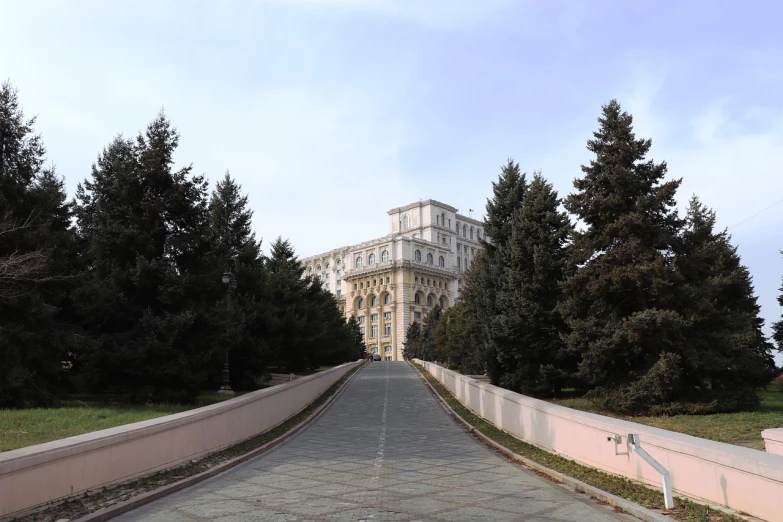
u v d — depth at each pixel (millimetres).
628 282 15875
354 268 122312
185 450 10969
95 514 6926
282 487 9156
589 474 9469
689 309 15500
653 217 16359
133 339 17188
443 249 123250
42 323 16797
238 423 14211
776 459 5977
